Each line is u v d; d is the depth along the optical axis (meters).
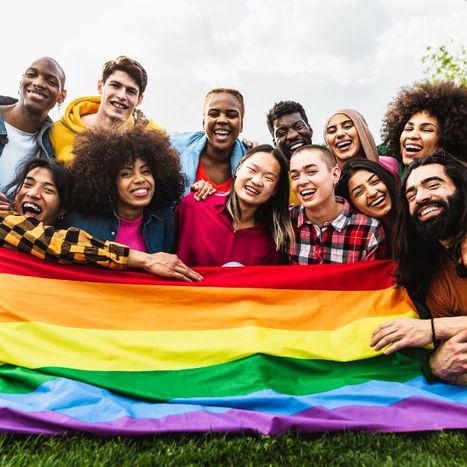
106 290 1.58
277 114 2.47
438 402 1.31
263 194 1.71
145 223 1.80
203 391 1.37
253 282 1.65
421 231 1.52
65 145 2.20
